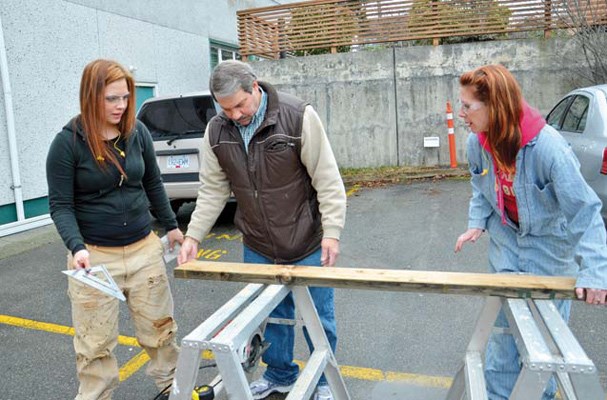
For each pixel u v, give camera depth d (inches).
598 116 198.5
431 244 213.6
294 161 89.8
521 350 58.4
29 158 275.9
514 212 80.0
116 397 111.2
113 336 92.8
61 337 144.3
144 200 96.9
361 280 70.0
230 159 91.4
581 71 348.8
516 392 55.9
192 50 423.5
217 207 99.1
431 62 372.5
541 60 355.6
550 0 351.3
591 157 191.6
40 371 124.6
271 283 74.5
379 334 135.9
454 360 121.4
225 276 76.2
